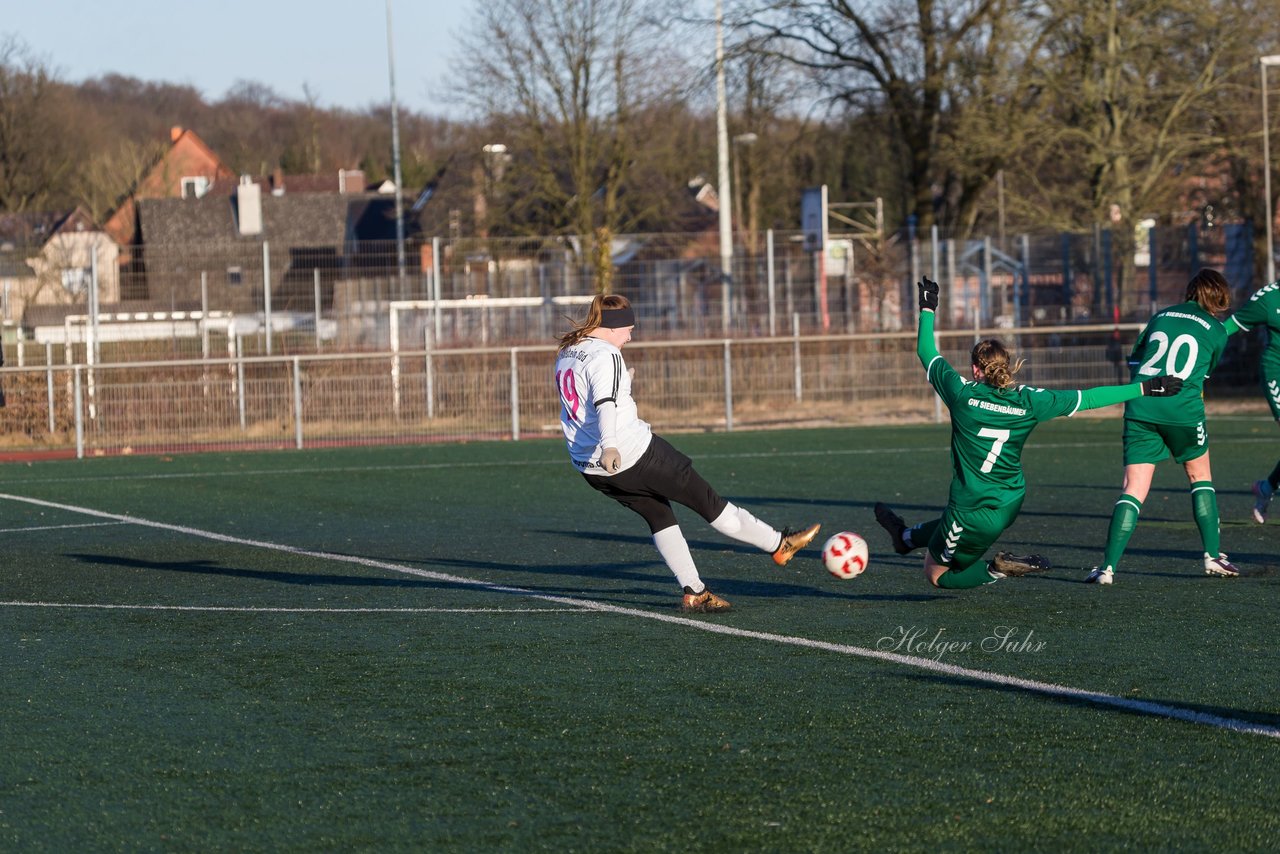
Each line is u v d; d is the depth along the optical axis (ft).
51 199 563.48
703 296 263.08
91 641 73.77
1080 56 298.76
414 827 43.55
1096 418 229.25
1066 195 311.06
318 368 220.43
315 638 73.77
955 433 75.15
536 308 258.98
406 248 348.38
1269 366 94.02
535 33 366.63
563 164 388.78
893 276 262.26
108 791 47.55
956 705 56.95
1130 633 70.79
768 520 121.39
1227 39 289.74
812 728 53.98
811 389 234.99
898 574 91.76
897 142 396.98
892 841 41.75
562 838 42.39
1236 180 337.11
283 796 46.80
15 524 127.13
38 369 204.85
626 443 75.92
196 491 153.99
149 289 251.19
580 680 62.69
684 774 48.44
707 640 71.05
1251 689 59.06
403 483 158.40
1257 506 102.78
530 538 113.09
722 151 317.01
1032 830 42.50
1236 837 41.75
